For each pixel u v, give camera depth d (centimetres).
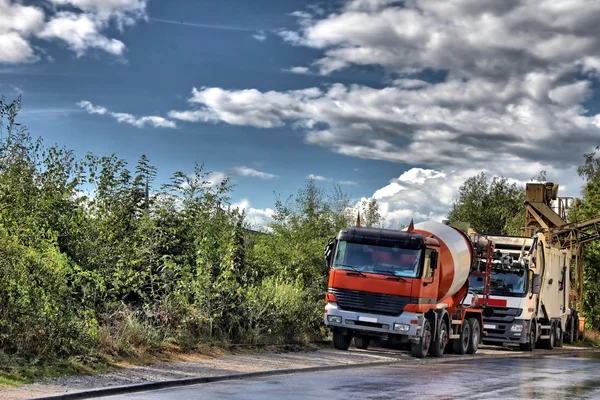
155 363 1686
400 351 2559
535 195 4366
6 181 1716
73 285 1728
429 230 2583
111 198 2092
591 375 2014
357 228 2373
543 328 3419
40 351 1488
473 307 2777
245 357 1955
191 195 2275
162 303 1992
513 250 3184
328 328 2662
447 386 1588
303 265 2861
